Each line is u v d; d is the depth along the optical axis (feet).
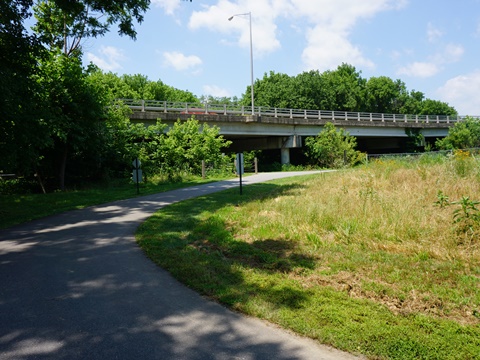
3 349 11.16
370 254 19.20
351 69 274.77
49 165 76.07
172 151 93.04
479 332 11.30
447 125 188.44
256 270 17.88
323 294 14.57
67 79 69.15
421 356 10.12
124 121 88.58
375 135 163.02
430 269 16.62
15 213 40.24
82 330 12.35
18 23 44.27
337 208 27.58
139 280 17.43
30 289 16.40
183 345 11.25
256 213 31.32
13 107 43.75
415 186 33.37
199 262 19.54
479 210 21.80
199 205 39.96
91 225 32.48
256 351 10.80
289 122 132.57
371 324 11.95
